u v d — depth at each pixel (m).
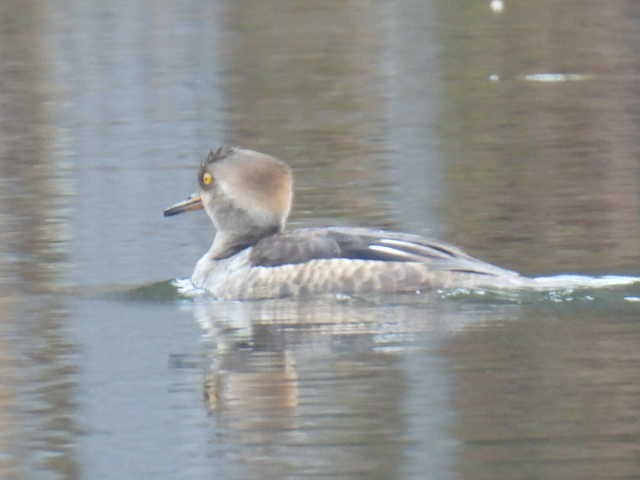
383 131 24.55
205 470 9.48
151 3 43.53
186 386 11.22
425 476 9.18
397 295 13.59
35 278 15.10
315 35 37.25
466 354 11.67
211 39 36.81
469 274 13.62
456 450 9.62
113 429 10.32
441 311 13.06
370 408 10.49
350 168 21.22
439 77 30.80
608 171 20.36
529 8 40.94
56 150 23.12
